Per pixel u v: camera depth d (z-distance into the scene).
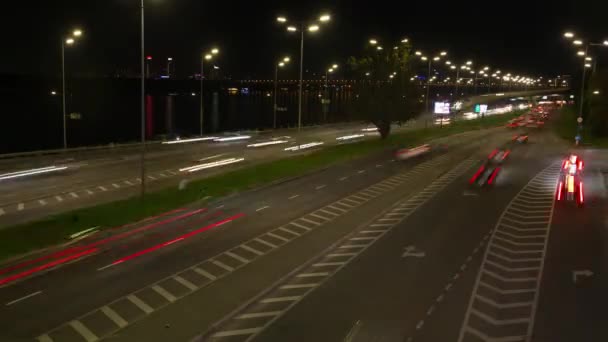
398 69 73.12
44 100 173.12
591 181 45.34
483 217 33.34
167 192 38.00
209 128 131.12
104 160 54.78
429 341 17.11
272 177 45.53
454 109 156.12
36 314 18.95
